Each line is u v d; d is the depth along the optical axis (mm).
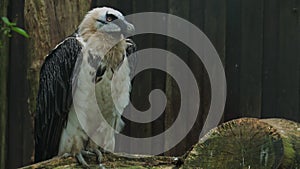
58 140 8641
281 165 6121
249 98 12617
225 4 12609
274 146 6125
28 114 13516
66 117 8477
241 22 12617
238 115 12703
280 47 12453
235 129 6277
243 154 6227
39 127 8898
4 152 13688
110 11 8359
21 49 13484
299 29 12305
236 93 12711
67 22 10969
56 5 10953
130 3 12938
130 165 7426
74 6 11008
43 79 8727
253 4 12523
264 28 12539
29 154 13586
